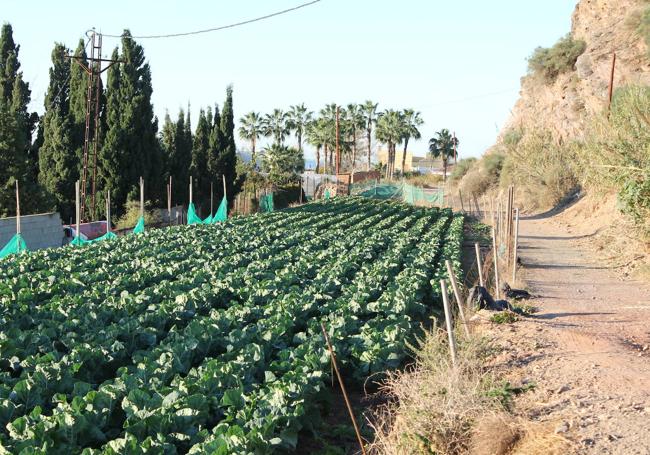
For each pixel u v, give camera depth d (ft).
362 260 74.74
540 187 157.79
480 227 123.65
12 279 55.67
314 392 30.73
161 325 42.24
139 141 140.26
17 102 151.64
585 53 147.43
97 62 138.92
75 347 33.83
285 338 39.86
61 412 25.44
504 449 24.91
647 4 133.28
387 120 315.37
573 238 102.22
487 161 203.72
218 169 182.60
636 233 75.82
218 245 82.43
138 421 25.17
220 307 51.19
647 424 24.95
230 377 30.07
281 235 95.50
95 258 69.10
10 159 113.70
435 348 32.48
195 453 22.98
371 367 36.01
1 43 152.97
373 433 30.09
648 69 127.03
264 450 24.95
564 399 28.45
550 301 53.78
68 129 136.98
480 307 47.47
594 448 23.24
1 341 33.91
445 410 26.81
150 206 141.59
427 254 76.38
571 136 157.38
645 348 37.55
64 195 136.67
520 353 36.06
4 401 26.30
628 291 58.49
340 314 44.93
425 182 306.35
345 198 188.75
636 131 74.43
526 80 199.82
